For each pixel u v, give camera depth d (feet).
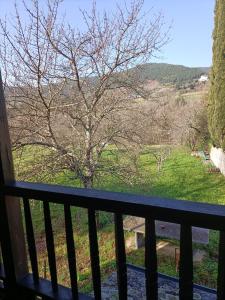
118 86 19.74
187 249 3.21
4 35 17.38
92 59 18.95
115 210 3.60
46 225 4.51
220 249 3.04
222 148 31.81
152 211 3.29
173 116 31.71
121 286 3.93
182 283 3.35
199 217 2.97
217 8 31.37
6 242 5.09
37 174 18.13
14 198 5.10
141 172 22.70
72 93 19.29
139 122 21.03
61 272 14.67
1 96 4.79
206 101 38.93
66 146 19.47
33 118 18.26
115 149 20.97
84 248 17.03
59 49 17.95
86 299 4.42
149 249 3.52
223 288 3.10
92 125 19.63
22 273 5.26
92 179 19.44
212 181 28.86
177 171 30.96
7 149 4.85
